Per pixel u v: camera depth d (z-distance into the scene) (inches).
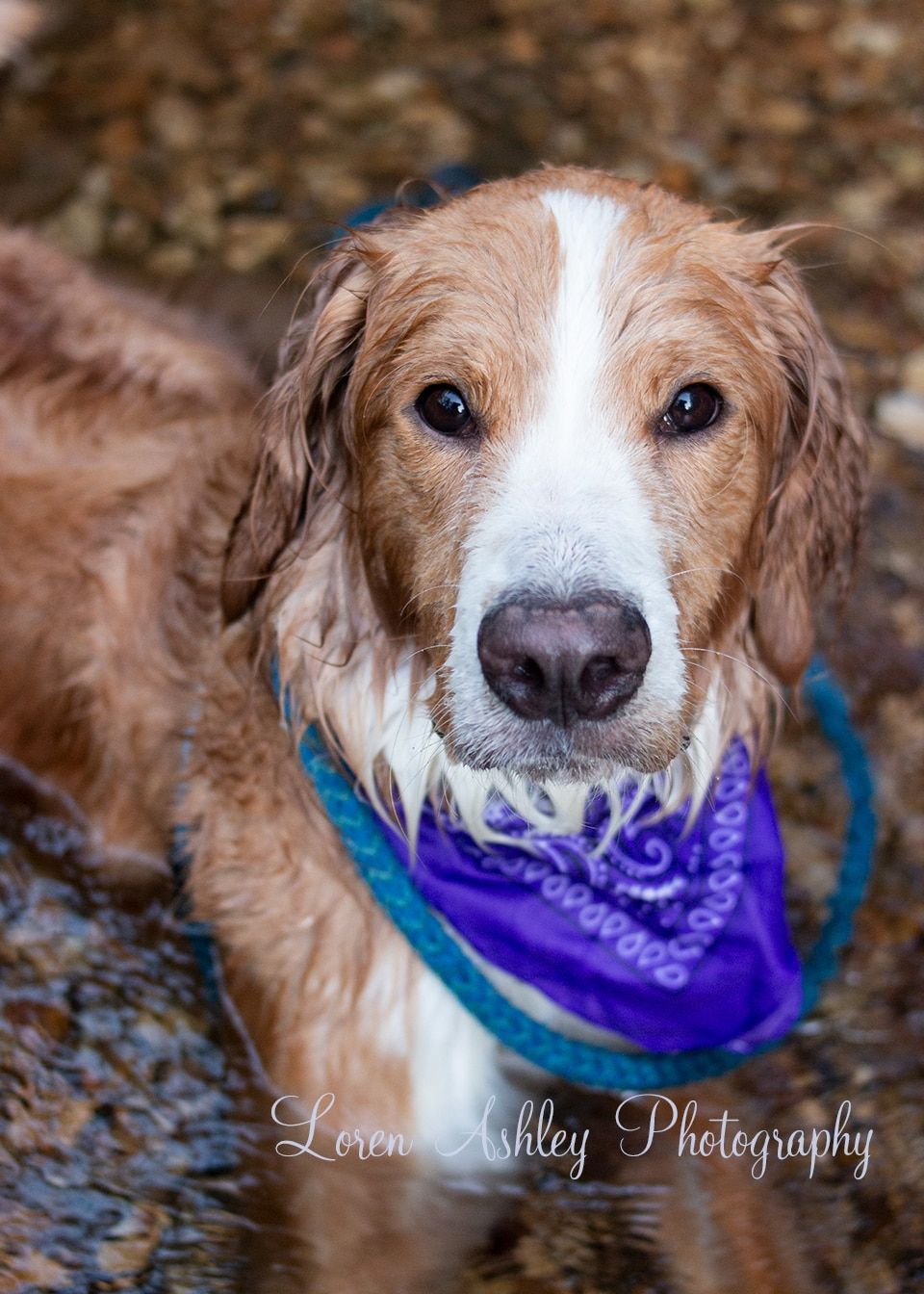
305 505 29.2
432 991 30.4
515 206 27.1
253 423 32.2
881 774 35.2
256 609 29.9
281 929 30.2
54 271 38.4
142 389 36.2
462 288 26.5
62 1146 29.3
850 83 54.4
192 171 47.6
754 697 30.4
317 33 53.9
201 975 31.6
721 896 29.9
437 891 29.8
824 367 29.3
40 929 32.0
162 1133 29.7
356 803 29.5
